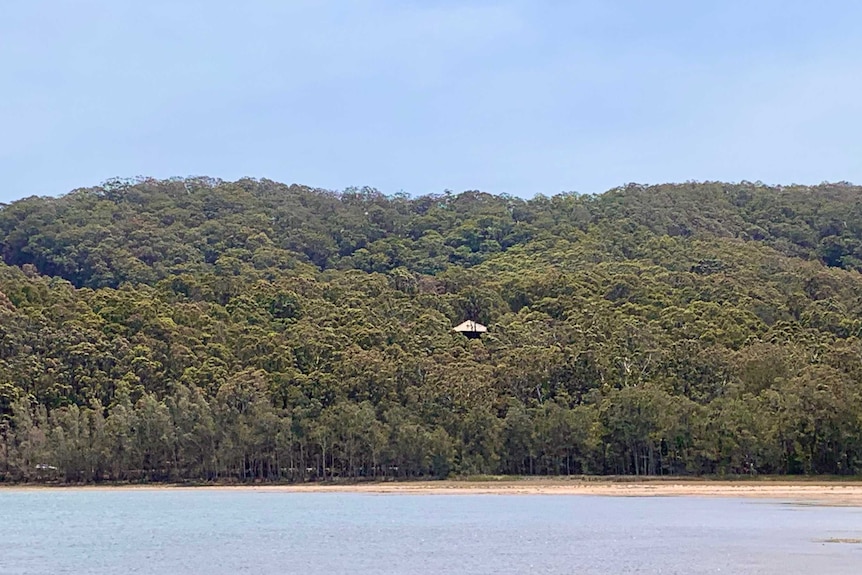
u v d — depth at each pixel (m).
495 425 141.88
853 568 57.38
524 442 140.50
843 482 129.00
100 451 143.88
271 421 142.12
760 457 135.25
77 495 132.50
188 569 64.81
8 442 144.38
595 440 137.88
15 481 144.88
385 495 126.50
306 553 70.75
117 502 121.00
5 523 94.75
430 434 140.38
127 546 76.50
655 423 135.75
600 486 129.12
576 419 139.00
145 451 144.00
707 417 134.88
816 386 135.62
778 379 143.00
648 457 139.38
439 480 140.12
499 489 129.00
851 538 71.75
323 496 126.94
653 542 72.00
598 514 95.50
